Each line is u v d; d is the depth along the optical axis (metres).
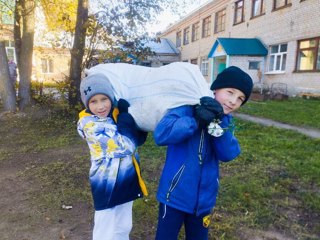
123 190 2.08
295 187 3.75
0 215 3.15
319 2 14.00
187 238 1.98
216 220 2.96
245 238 2.69
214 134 1.65
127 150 2.02
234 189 3.58
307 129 7.41
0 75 8.52
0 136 6.55
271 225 2.89
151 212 3.11
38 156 5.16
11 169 4.54
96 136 1.99
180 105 1.73
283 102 12.62
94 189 2.07
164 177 1.84
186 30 32.38
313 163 4.58
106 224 2.10
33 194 3.61
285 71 16.62
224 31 23.97
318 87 14.17
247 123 7.96
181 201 1.78
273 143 5.84
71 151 5.41
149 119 1.90
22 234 2.81
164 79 1.81
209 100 1.64
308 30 14.76
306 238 2.71
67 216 3.11
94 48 8.15
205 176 1.79
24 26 8.68
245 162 4.64
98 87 1.92
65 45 8.61
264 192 3.53
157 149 5.35
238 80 1.65
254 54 18.36
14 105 8.66
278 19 17.11
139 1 7.58
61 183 3.90
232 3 22.38
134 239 2.71
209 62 26.03
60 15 9.58
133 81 2.04
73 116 8.09
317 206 3.22
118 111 2.05
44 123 7.52
